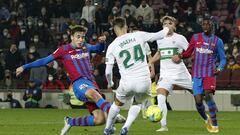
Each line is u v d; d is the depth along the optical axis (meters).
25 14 49.75
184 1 49.38
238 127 25.38
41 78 42.31
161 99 23.69
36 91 41.38
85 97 19.11
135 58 19.06
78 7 49.75
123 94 19.28
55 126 25.66
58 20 49.72
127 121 19.09
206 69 22.70
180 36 24.23
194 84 23.02
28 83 42.72
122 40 19.16
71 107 41.12
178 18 46.31
